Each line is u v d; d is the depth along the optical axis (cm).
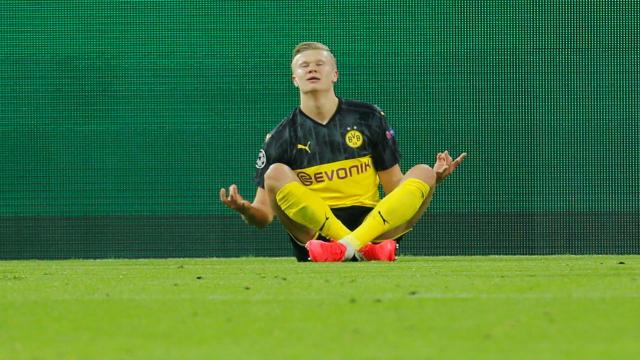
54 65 2678
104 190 2669
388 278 1305
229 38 2658
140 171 2662
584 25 2641
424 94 2641
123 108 2669
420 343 703
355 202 1875
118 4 2675
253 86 2658
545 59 2642
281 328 783
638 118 2638
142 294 1070
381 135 1898
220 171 2659
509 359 633
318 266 1644
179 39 2666
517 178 2639
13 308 928
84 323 826
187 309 908
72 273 1606
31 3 2683
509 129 2644
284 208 1803
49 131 2675
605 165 2638
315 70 1870
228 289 1128
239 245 2648
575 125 2641
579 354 652
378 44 2641
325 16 2645
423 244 2631
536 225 2641
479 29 2641
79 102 2677
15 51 2683
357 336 739
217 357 652
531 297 992
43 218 2666
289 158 1884
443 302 944
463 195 2639
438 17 2642
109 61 2673
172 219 2659
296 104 2652
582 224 2641
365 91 2642
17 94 2677
